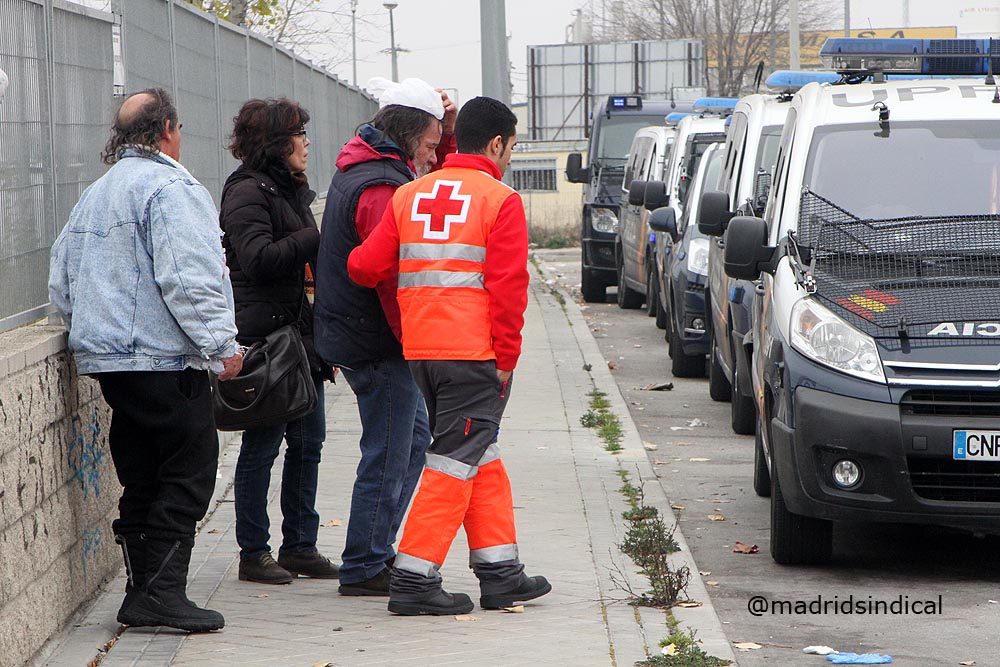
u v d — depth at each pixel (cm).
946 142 1148
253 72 1875
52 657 795
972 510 948
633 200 2445
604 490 1300
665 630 859
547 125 5916
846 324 988
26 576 760
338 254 920
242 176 948
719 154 2205
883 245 1052
